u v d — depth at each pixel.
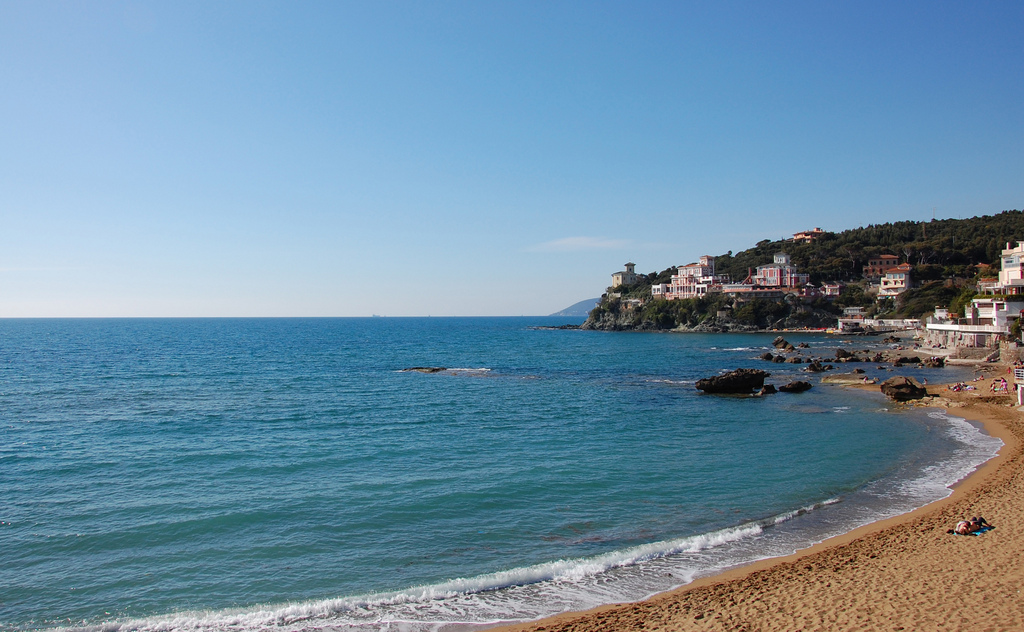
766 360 102.94
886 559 18.44
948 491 26.17
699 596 16.72
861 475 29.45
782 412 50.09
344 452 35.47
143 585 18.48
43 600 17.59
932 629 13.86
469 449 36.31
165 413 50.06
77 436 40.28
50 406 54.03
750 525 22.56
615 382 74.00
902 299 171.12
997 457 31.81
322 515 24.36
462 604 16.91
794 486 27.83
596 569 18.94
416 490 27.64
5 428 43.28
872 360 93.94
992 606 14.72
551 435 40.75
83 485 28.59
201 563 19.98
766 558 19.47
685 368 92.75
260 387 68.62
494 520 23.77
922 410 49.22
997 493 24.61
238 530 22.80
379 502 25.92
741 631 14.55
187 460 33.47
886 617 14.66
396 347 151.62
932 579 16.64
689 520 23.59
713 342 158.25
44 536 22.19
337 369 91.62
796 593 16.47
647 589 17.52
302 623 16.17
